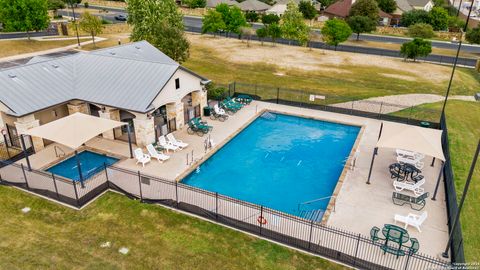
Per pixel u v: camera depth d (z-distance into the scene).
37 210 19.77
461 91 45.16
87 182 21.88
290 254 16.81
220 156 27.72
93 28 65.62
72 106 27.73
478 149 14.45
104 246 17.09
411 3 115.12
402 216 19.14
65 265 15.88
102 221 18.92
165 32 42.06
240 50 65.81
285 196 22.73
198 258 16.45
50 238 17.56
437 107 37.78
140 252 16.77
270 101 38.84
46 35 73.81
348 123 33.41
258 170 25.88
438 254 16.95
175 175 23.64
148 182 21.94
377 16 94.00
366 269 15.91
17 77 26.53
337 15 101.88
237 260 16.39
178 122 30.56
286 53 64.31
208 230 18.33
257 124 34.03
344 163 27.06
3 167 23.44
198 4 122.06
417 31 81.62
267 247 17.22
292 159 27.59
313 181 24.56
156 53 36.84
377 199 21.36
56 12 103.12
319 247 16.75
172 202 19.91
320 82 47.06
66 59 30.67
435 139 22.38
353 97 40.47
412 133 22.56
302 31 69.19
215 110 33.56
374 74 52.00
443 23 94.69
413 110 36.19
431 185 23.09
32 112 24.77
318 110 36.66
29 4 63.50
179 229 18.38
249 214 19.48
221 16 73.62
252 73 50.69
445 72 53.94
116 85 27.83
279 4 110.38
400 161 25.02
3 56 56.22
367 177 23.83
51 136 21.47
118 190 21.42
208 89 38.28
